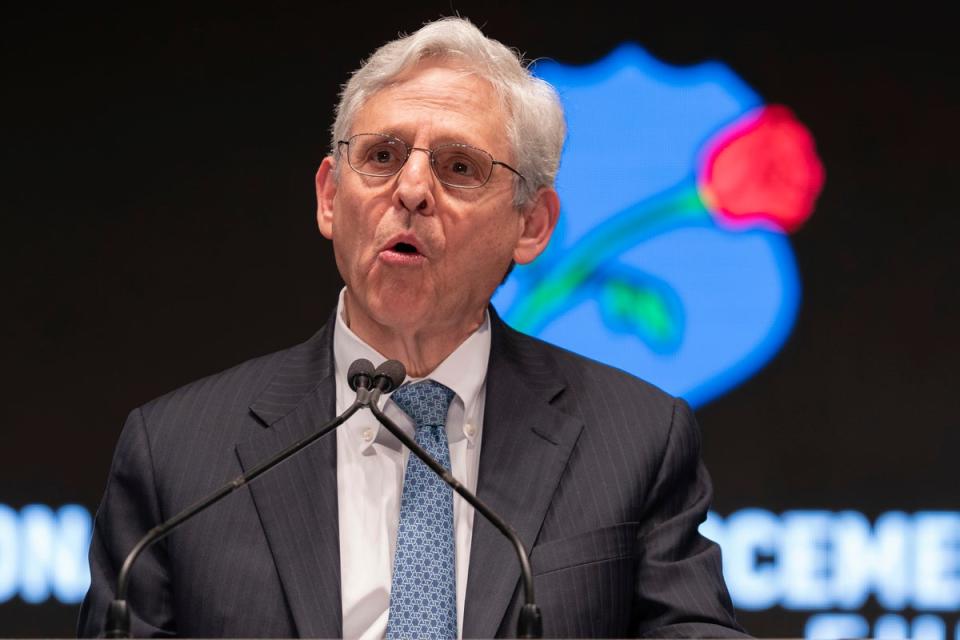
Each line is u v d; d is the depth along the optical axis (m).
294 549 8.56
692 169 15.45
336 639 8.30
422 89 9.02
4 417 15.25
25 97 15.75
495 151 9.08
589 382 9.66
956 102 15.61
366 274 8.87
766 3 15.73
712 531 15.04
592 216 15.35
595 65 15.65
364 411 9.11
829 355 15.24
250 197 15.70
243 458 8.92
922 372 15.22
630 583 8.79
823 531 15.02
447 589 8.44
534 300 15.17
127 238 15.59
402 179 8.78
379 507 8.86
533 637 6.85
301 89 15.88
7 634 14.82
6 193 15.61
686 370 15.17
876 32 15.70
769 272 15.30
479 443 9.20
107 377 15.37
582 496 8.90
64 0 15.88
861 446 15.12
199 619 8.43
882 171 15.50
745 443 15.12
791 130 15.52
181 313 15.50
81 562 15.03
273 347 15.48
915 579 14.91
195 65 15.88
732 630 8.58
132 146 15.75
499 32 15.78
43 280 15.48
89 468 15.20
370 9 15.99
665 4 15.73
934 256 15.38
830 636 14.80
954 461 15.10
